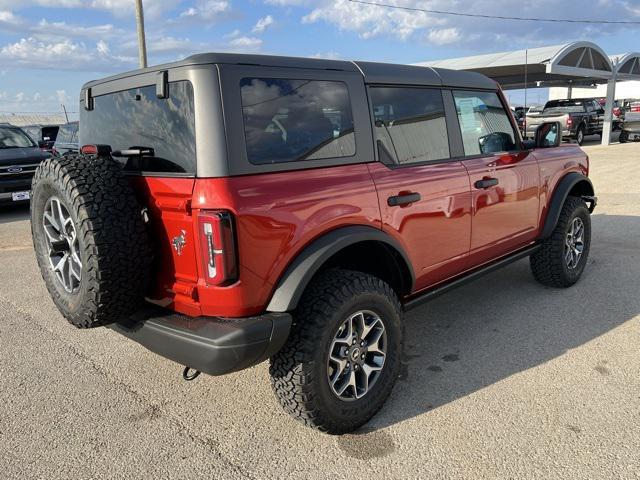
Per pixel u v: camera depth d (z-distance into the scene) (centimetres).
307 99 278
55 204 286
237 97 249
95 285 253
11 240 820
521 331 413
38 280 598
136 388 348
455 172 359
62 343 421
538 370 350
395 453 273
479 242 390
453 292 512
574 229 504
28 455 279
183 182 249
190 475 261
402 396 327
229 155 242
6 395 340
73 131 1294
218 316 254
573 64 1891
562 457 263
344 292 274
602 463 257
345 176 289
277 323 252
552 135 452
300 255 265
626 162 1508
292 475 259
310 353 264
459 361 369
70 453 280
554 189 471
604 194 1014
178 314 272
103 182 258
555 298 482
